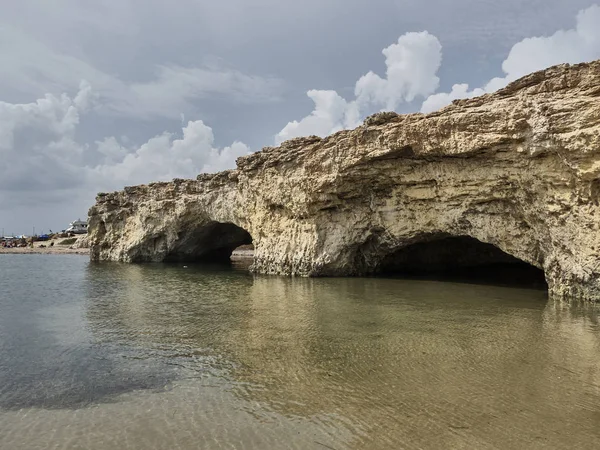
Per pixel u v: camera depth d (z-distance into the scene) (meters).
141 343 13.28
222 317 16.72
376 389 9.14
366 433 7.35
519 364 10.39
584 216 16.77
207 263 49.62
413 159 23.27
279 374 10.23
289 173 30.03
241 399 8.89
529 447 6.75
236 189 37.91
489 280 25.50
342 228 28.41
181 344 13.06
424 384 9.32
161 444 7.16
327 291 22.31
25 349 12.95
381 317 15.71
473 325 14.20
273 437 7.32
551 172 17.75
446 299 18.98
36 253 82.44
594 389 8.84
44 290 26.28
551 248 18.70
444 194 22.64
